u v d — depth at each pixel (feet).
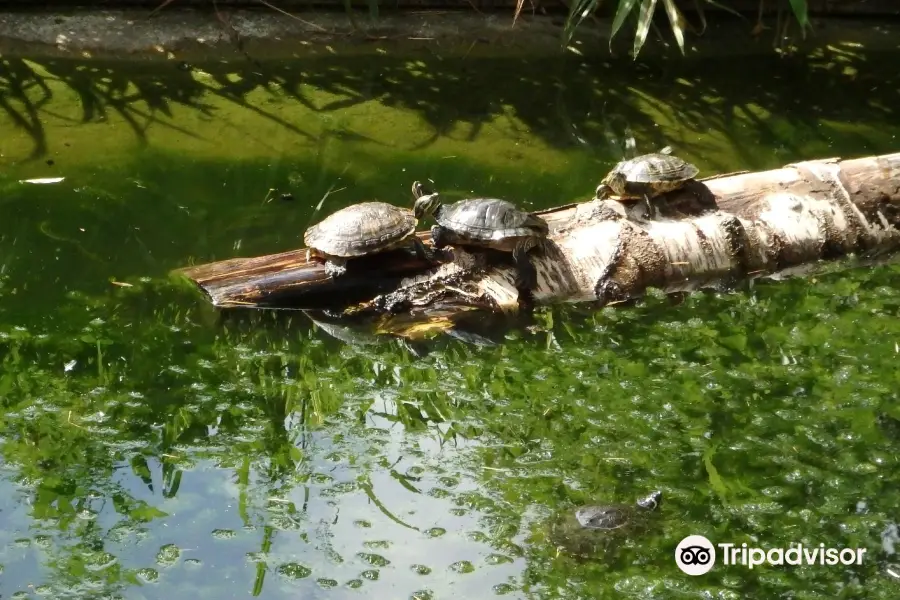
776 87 27.99
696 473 13.67
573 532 12.29
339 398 15.26
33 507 12.64
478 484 13.33
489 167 23.41
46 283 18.16
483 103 26.21
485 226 17.15
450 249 17.74
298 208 21.25
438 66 27.84
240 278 17.37
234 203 21.31
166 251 19.40
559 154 24.21
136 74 25.93
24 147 22.61
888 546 12.38
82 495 12.89
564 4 30.66
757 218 19.12
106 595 11.22
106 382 15.39
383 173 22.88
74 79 25.39
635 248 18.12
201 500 12.87
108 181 21.80
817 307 18.11
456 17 29.94
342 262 17.29
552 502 12.98
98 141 23.13
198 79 26.03
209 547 12.04
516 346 16.84
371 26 29.09
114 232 19.99
